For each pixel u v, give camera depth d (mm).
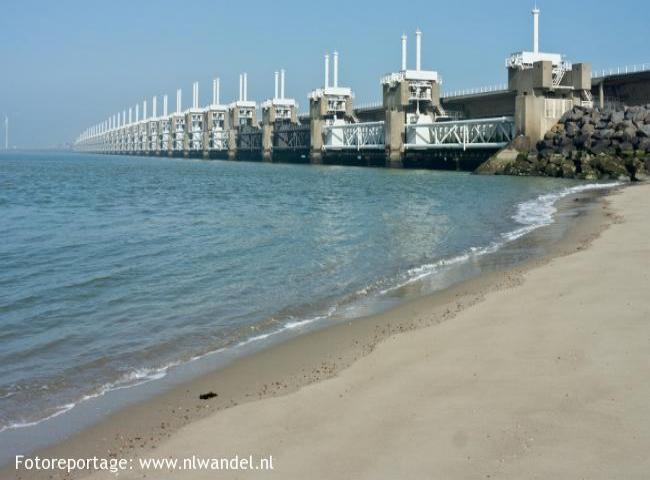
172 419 12117
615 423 10320
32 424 12195
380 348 15484
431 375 13180
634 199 54656
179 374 14797
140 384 14203
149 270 27891
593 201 55031
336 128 171125
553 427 10336
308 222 45781
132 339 17828
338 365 14602
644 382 11797
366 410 11656
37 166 178250
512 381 12414
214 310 20938
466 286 22594
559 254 27266
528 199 61375
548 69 106312
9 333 18594
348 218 48219
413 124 138625
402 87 141000
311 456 10094
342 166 168250
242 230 41562
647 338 14195
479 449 9859
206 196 73562
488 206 55344
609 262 23609
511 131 113625
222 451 10469
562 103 108688
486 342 15102
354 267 27891
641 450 9484
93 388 14062
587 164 94000
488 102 133625
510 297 19578
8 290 24172
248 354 16094
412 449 10047
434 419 11016
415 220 45688
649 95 109938
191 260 30297
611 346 13859
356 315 19656
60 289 24281
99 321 19828
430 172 125438
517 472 9148
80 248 34375
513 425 10523
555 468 9180
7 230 42594
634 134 92375
